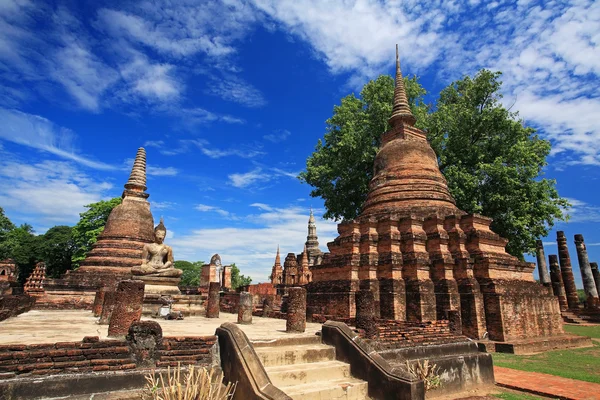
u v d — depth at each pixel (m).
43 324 12.13
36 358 6.71
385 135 24.89
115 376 6.94
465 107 29.91
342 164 30.44
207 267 36.38
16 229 58.44
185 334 9.70
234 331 8.20
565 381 11.35
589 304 45.09
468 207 26.84
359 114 30.52
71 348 7.12
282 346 9.59
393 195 21.23
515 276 18.34
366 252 18.77
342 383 8.52
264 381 7.01
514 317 16.73
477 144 29.39
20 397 6.12
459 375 10.66
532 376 11.95
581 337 18.92
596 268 54.03
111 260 25.95
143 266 17.48
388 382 8.22
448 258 17.69
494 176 26.23
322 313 18.86
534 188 26.03
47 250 54.56
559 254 48.78
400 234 18.91
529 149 27.75
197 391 6.79
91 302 23.84
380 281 17.94
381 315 17.12
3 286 21.47
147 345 7.72
